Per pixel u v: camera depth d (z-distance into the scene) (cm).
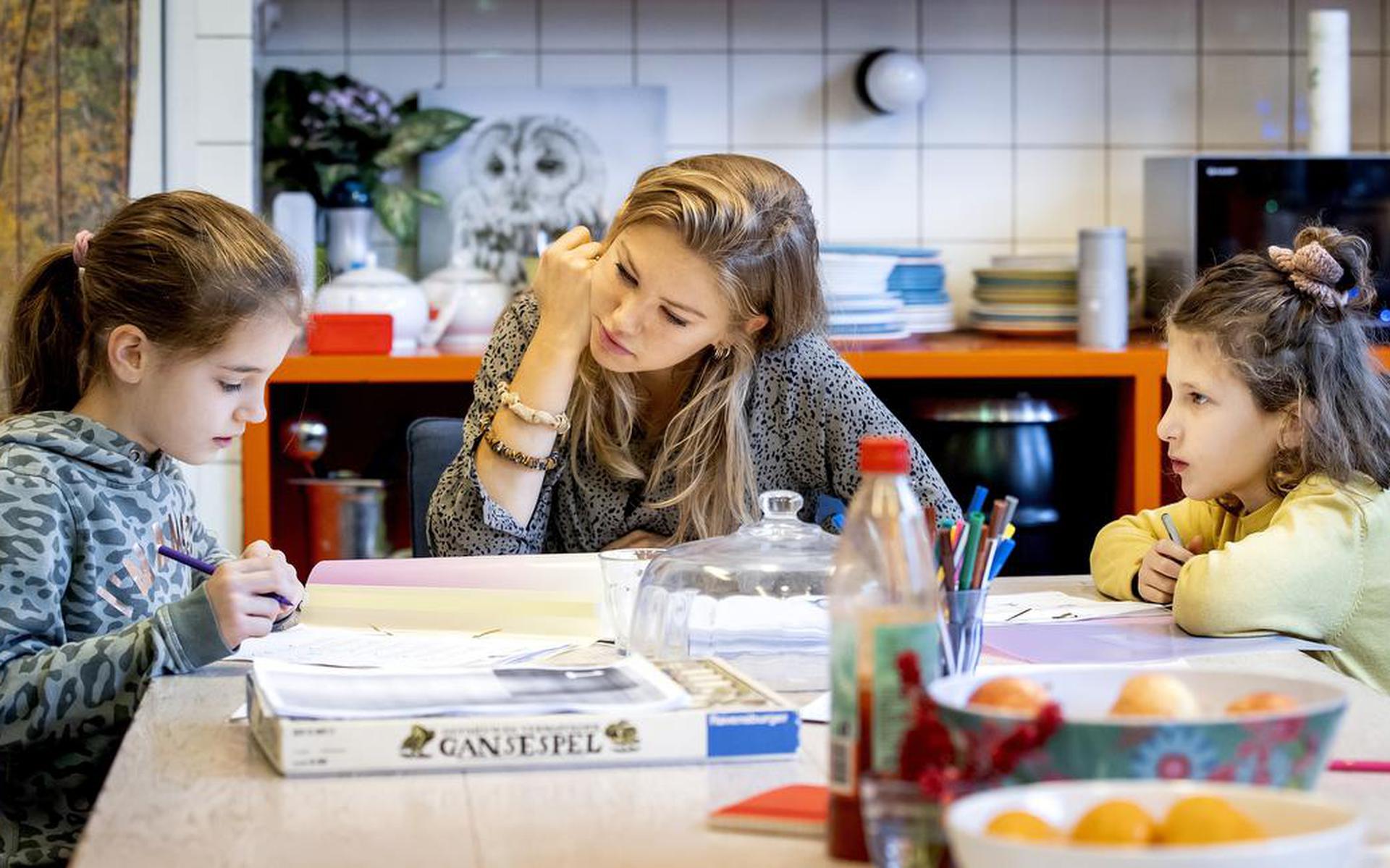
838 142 338
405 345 295
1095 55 341
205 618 134
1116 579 173
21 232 283
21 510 140
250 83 294
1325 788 100
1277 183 302
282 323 155
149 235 150
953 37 338
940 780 80
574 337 182
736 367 188
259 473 281
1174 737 82
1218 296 170
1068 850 66
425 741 105
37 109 283
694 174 178
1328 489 164
